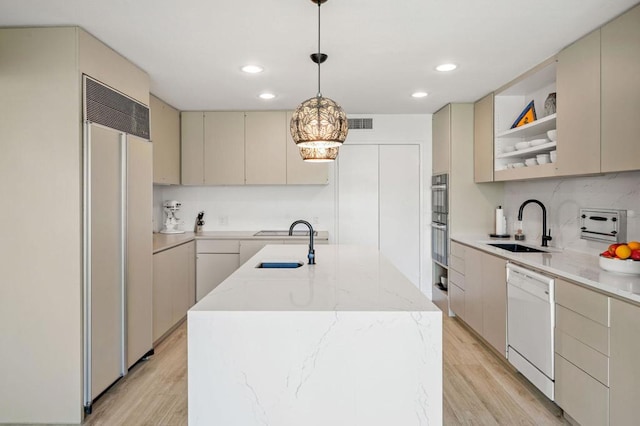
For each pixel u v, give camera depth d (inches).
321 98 76.3
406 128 188.2
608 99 87.8
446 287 181.2
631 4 80.7
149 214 121.6
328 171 182.2
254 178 179.3
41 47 89.0
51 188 88.8
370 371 58.9
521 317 106.1
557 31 94.0
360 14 85.6
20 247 89.5
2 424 90.7
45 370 90.0
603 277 80.8
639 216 95.7
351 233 192.5
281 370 58.9
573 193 120.3
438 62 115.8
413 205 191.6
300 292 70.2
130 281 110.5
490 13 85.4
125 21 87.9
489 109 149.6
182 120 178.9
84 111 90.6
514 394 102.7
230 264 172.1
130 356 110.9
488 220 165.5
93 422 90.0
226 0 79.2
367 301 64.3
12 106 89.1
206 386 59.1
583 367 80.7
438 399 59.1
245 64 116.8
